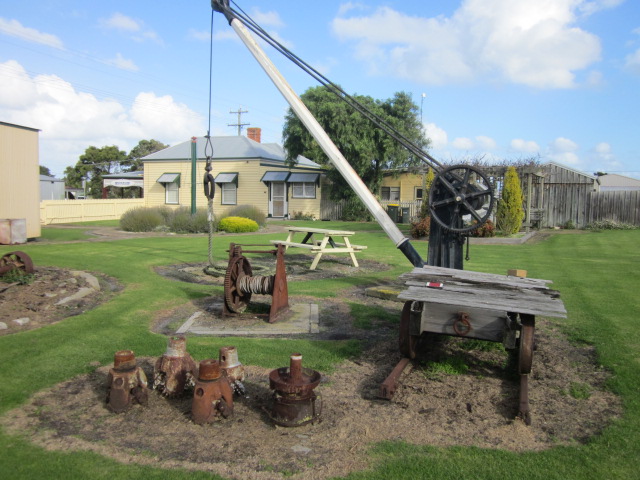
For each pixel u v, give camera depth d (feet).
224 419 11.70
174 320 21.17
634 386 13.69
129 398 12.12
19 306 21.39
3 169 44.73
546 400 13.10
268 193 95.50
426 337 18.40
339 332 19.60
